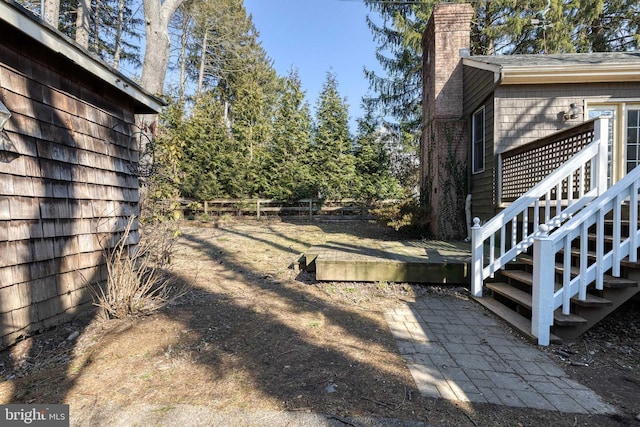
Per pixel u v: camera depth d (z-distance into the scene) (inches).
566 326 112.0
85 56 125.4
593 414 72.7
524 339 113.7
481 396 78.9
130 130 171.8
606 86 228.4
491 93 243.0
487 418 70.5
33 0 480.1
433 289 170.4
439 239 292.4
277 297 157.2
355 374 88.3
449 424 68.3
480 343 110.2
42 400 76.7
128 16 719.7
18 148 107.6
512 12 492.4
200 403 75.0
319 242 310.7
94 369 90.7
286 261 235.5
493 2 481.7
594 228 153.5
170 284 172.9
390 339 112.7
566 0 495.5
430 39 317.1
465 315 137.4
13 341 104.7
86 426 67.5
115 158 158.2
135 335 112.3
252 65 891.4
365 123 546.6
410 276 171.5
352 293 164.6
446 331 120.3
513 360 98.4
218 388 81.2
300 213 513.7
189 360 95.6
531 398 78.5
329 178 513.7
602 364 97.3
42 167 116.9
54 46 111.5
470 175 286.8
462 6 293.9
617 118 229.1
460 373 90.0
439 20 297.7
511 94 234.8
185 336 111.7
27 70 111.6
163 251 164.2
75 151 132.8
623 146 227.9
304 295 160.9
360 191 521.7
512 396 79.1
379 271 173.3
